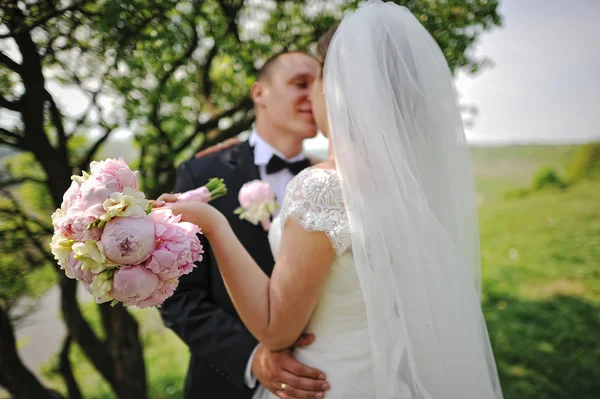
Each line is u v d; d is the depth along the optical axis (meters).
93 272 0.82
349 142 1.12
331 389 1.19
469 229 1.30
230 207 1.71
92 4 1.62
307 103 1.83
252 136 1.94
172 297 1.59
